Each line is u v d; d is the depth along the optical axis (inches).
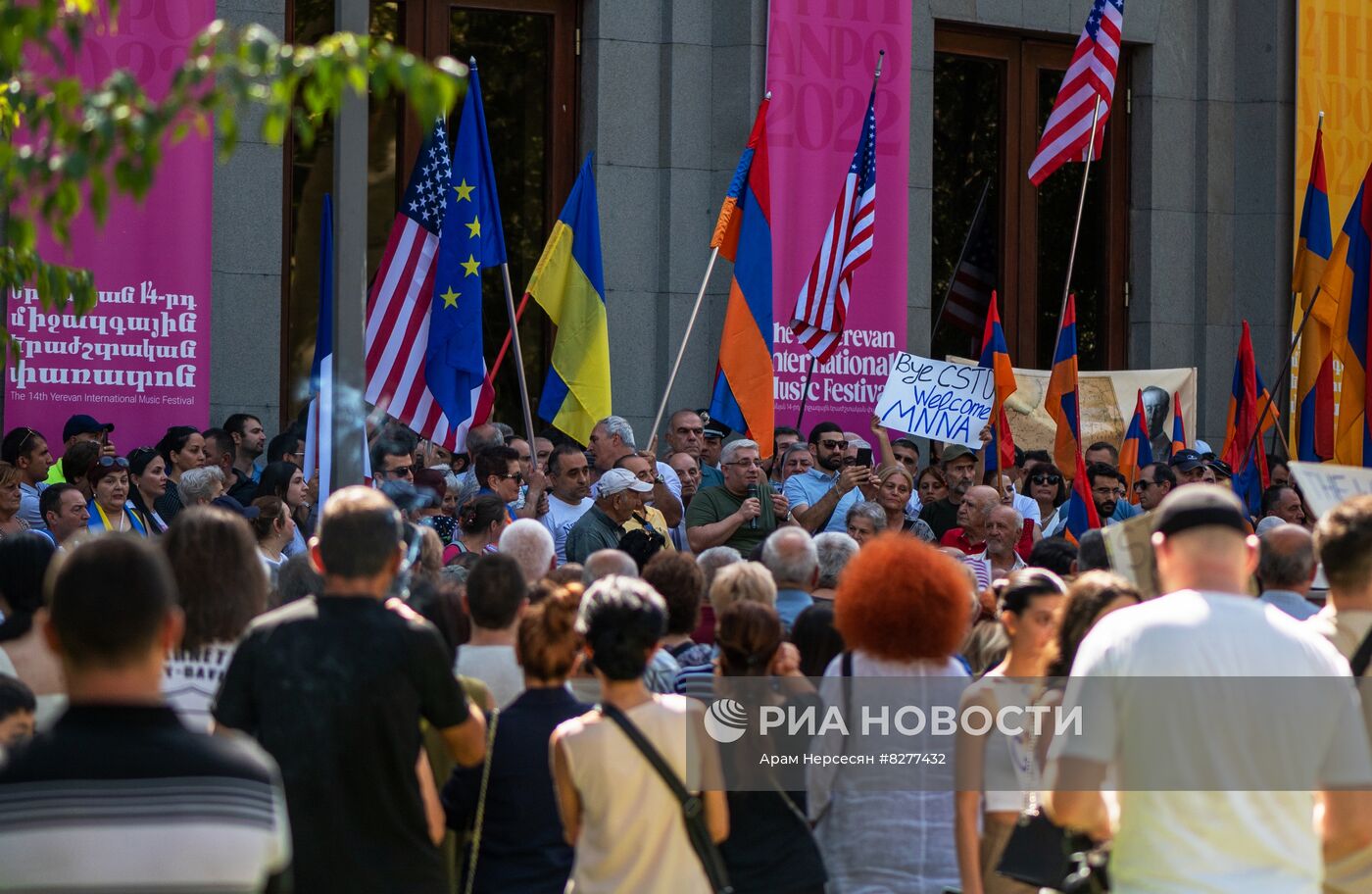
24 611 605.3
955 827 575.5
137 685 359.6
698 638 786.2
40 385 1298.0
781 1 1541.6
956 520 1273.4
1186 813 450.6
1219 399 1846.7
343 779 499.5
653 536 890.7
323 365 1034.7
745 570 647.8
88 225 1312.7
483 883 583.2
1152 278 1835.6
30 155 467.8
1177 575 480.4
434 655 512.4
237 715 505.4
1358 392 1374.3
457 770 597.6
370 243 1561.3
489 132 1596.9
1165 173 1840.6
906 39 1588.3
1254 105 1851.6
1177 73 1843.0
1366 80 1836.9
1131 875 457.1
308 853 494.0
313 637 504.7
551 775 585.0
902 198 1582.2
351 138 723.4
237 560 554.3
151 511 1076.5
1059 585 599.5
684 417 1267.2
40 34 482.0
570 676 651.5
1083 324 1844.2
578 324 1228.5
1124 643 461.7
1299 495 1316.4
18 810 342.3
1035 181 1478.8
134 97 447.2
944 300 1760.6
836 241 1305.4
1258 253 1851.6
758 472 1110.4
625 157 1588.3
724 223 1237.7
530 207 1608.0
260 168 1446.9
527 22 1608.0
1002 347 1371.8
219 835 347.3
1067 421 1392.7
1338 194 1819.6
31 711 526.6
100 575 357.7
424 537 764.0
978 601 784.3
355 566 512.4
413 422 1147.3
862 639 596.4
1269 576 671.8
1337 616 559.8
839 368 1553.9
